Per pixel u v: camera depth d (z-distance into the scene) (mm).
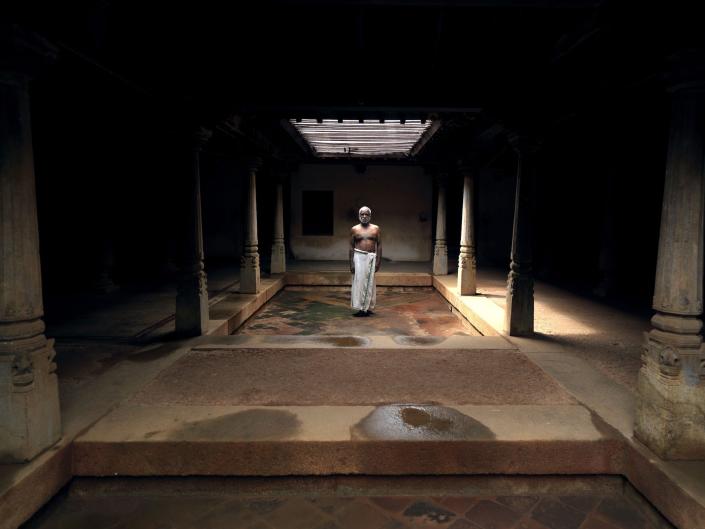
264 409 2969
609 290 7391
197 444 2562
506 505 2553
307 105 4336
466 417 2865
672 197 2416
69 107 5137
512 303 4844
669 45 2361
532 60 3586
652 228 7387
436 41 3402
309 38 3443
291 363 3908
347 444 2578
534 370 3752
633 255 7637
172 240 9984
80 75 3635
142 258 10305
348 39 3465
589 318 5719
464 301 7191
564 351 4301
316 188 12836
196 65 3723
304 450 2576
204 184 12820
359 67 3826
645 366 2559
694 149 2336
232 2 2945
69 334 4867
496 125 5512
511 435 2645
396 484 2660
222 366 3826
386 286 10305
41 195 8031
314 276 10289
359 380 3498
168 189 9758
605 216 7484
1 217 2254
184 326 4816
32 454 2346
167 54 3518
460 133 6992
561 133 6617
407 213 12844
